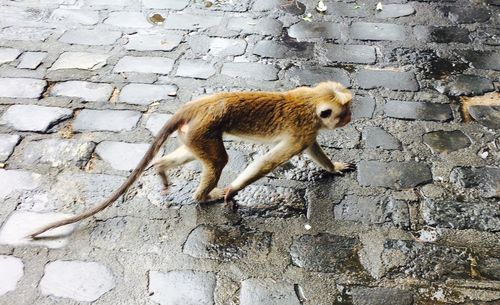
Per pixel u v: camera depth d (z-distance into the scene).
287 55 2.26
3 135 1.90
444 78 2.16
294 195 1.75
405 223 1.67
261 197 1.74
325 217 1.69
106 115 1.98
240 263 1.58
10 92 2.05
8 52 2.23
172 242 1.62
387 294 1.51
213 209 1.71
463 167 1.83
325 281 1.54
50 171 1.80
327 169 1.79
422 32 2.38
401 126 1.96
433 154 1.87
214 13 2.47
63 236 1.63
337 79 2.15
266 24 2.41
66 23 2.39
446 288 1.53
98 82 2.11
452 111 2.02
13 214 1.68
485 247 1.62
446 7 2.52
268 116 1.59
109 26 2.38
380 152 1.88
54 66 2.17
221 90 2.09
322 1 2.56
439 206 1.71
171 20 2.42
